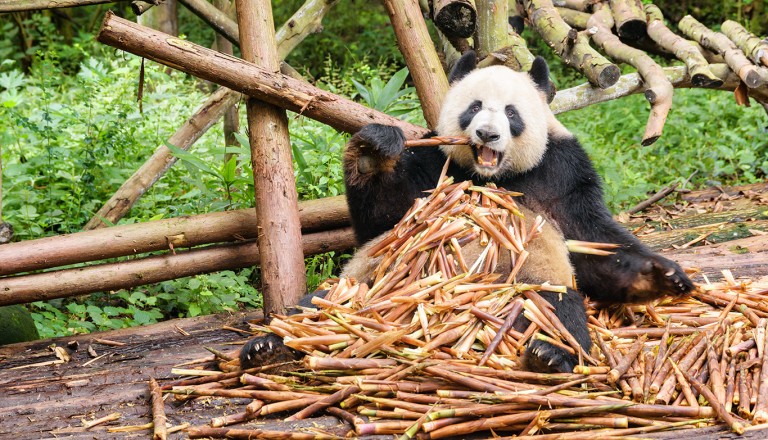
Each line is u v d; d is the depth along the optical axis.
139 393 4.30
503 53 6.54
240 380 4.10
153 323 5.72
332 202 6.07
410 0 6.03
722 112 10.05
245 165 6.45
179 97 9.50
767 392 3.88
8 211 7.00
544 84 5.27
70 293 5.39
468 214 4.60
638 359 4.17
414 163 5.01
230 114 7.67
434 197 4.70
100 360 4.85
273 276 5.20
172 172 7.90
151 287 6.41
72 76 12.79
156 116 8.79
